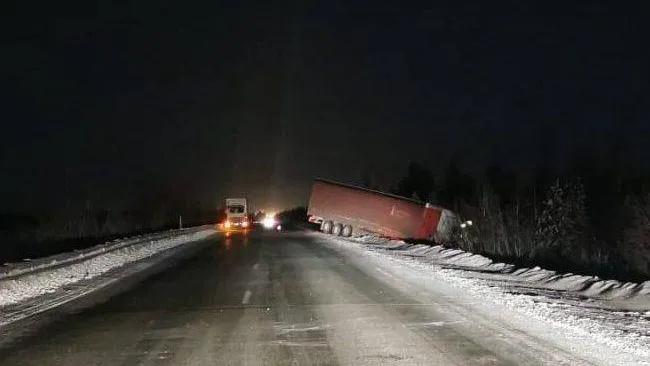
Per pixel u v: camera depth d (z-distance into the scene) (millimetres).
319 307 14594
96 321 13461
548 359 9383
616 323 12133
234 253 33812
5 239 41688
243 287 18781
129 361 9781
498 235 34812
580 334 11117
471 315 13203
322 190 57844
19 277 18875
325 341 10836
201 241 47531
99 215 59219
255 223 111375
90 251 27625
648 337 10766
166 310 14750
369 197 55531
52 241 43125
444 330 11617
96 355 10250
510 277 21234
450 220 51062
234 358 9766
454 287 18031
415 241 52000
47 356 10273
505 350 9969
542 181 41688
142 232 60406
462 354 9734
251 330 12000
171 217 87500
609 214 34688
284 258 29812
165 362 9648
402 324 12266
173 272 23781
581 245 31438
